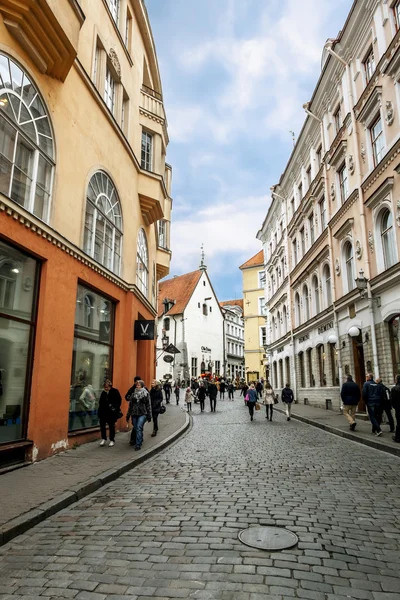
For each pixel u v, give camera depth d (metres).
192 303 59.78
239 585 3.50
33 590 3.48
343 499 6.01
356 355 17.31
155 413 12.77
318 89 20.86
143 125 17.00
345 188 18.75
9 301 7.98
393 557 4.09
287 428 15.15
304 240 25.86
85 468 7.79
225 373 64.62
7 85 7.94
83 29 11.44
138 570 3.80
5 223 7.54
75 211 10.55
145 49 18.44
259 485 6.86
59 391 9.35
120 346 13.98
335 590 3.44
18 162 8.32
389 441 10.62
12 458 7.81
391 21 14.34
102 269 12.02
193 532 4.73
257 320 50.38
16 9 7.72
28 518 5.00
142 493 6.50
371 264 15.52
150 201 16.78
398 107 13.59
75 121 10.70
